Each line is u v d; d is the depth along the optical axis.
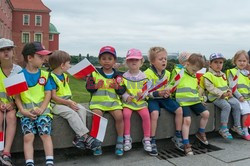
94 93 4.24
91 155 4.22
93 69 4.13
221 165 3.88
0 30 41.78
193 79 4.75
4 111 3.66
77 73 4.13
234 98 5.09
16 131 3.74
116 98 4.24
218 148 4.59
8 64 3.88
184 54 5.14
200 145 4.84
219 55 4.98
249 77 5.44
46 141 3.59
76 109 3.97
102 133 3.96
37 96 3.74
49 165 3.51
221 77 5.05
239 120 5.05
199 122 4.81
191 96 4.64
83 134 3.88
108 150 4.39
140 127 4.41
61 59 4.09
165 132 4.59
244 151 4.44
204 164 3.91
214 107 5.01
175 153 4.43
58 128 3.93
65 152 4.18
